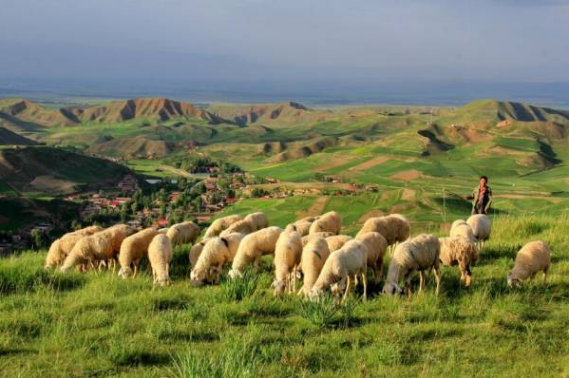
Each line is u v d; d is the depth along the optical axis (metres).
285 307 11.72
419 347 9.52
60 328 10.05
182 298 12.59
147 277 15.05
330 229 18.98
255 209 117.88
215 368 7.66
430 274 14.09
